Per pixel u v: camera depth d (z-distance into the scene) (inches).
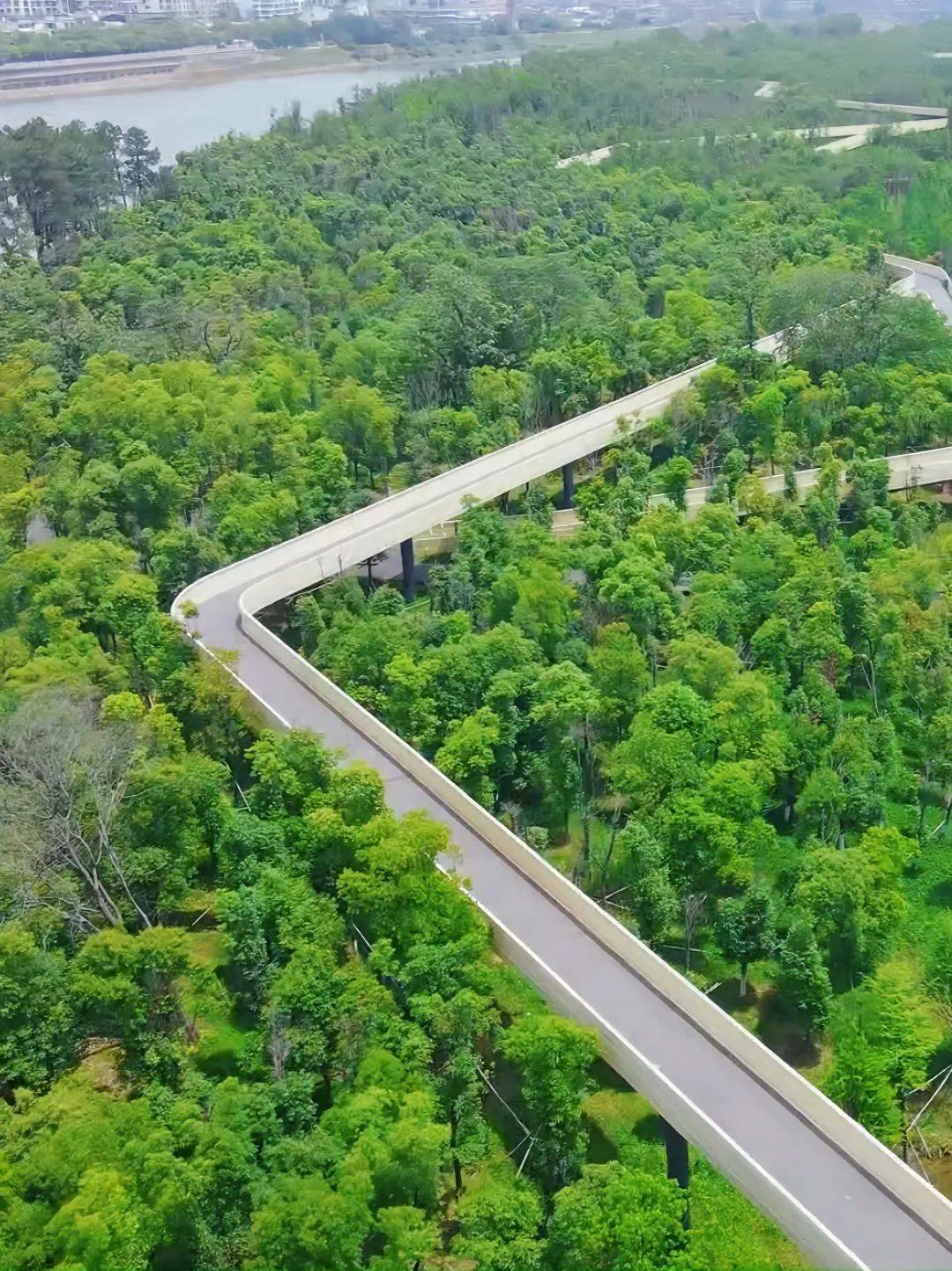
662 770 3388.3
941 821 3671.3
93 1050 2883.9
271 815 3334.2
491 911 3016.7
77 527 4805.6
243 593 4323.3
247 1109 2514.8
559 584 4229.8
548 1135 2561.5
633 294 7367.1
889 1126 2630.4
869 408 5723.4
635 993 2746.1
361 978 2746.1
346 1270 2233.0
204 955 3179.1
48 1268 2207.2
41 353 6358.3
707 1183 2640.3
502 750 3688.5
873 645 4160.9
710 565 4564.5
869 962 3070.9
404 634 4131.4
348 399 5536.4
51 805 3053.6
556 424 6161.4
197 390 5595.5
